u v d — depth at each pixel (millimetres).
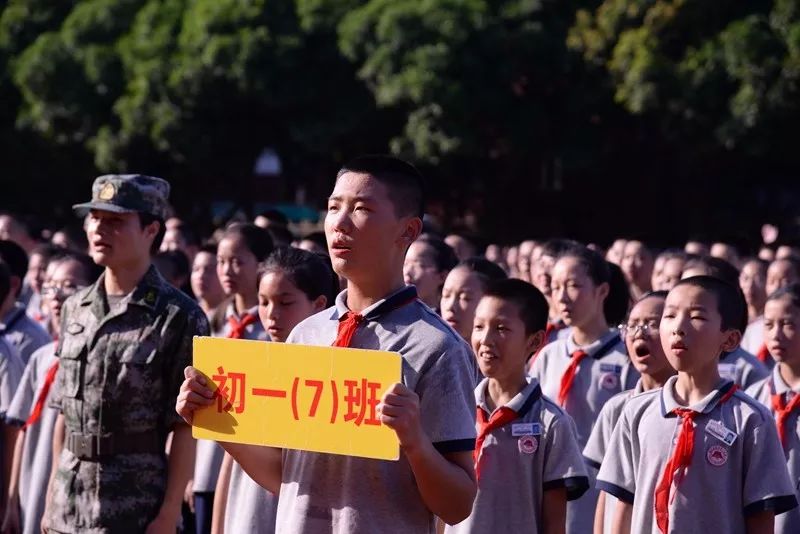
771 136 17406
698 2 16734
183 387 3676
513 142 18562
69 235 12492
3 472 7395
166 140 19266
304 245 9375
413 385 3621
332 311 3932
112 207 5215
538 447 5562
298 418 3543
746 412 5145
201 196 22422
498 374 5645
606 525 5660
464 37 17375
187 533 8133
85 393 5164
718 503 5090
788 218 20078
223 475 6086
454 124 17781
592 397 6992
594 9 18172
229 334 7461
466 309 6699
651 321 6098
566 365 7160
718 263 7945
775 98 16391
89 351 5191
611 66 17312
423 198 3795
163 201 5457
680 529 5098
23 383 7195
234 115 19766
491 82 17812
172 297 5270
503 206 21562
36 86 19750
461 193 21500
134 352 5125
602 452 5938
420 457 3406
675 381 5355
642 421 5324
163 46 19078
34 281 9859
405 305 3756
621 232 20969
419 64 17344
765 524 5086
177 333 5172
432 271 7602
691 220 20234
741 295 5336
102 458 5109
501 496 5535
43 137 20922
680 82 16719
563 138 18812
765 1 17016
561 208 21406
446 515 3545
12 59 20516
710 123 16969
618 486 5363
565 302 7105
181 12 19328
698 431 5152
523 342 5641
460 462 3611
